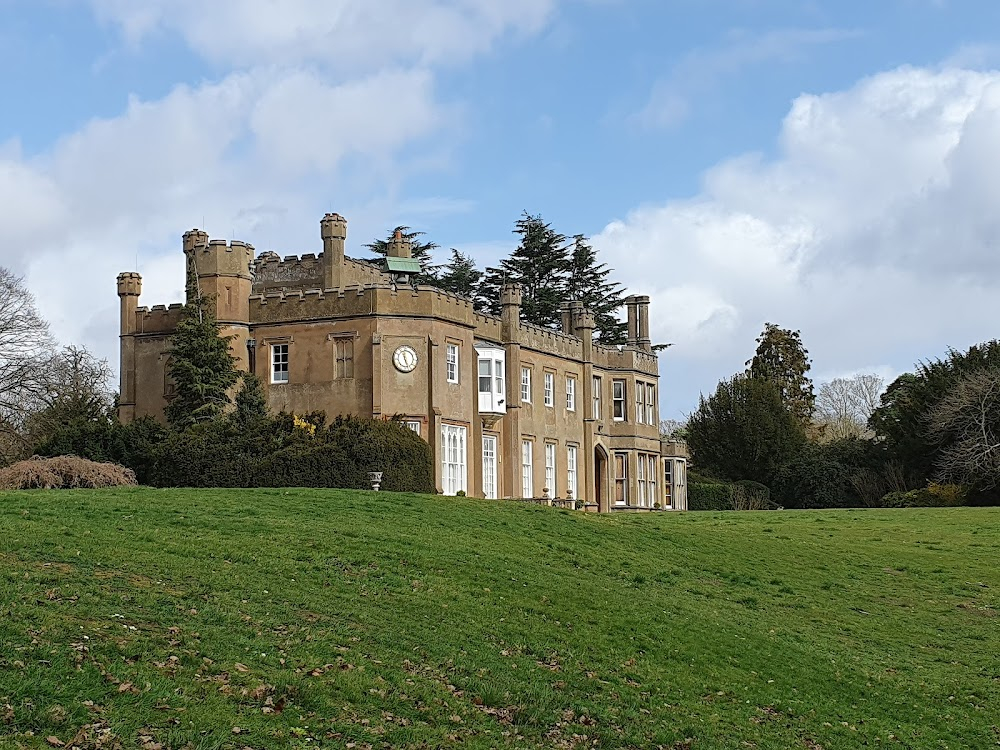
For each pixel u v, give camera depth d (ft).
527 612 70.79
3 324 191.62
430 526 94.27
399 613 65.10
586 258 278.87
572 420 199.41
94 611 53.98
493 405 169.37
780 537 124.67
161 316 165.17
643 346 222.89
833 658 74.13
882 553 115.55
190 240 168.96
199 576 64.49
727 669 67.31
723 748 54.80
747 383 256.93
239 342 157.38
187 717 45.06
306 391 155.74
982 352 227.20
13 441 188.75
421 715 50.90
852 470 241.14
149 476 136.87
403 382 154.10
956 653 80.43
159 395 163.94
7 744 40.11
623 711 56.95
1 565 59.47
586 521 110.73
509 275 275.18
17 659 46.39
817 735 59.62
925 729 63.46
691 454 262.88
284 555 73.36
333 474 130.72
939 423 210.18
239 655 52.47
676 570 93.25
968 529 138.10
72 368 209.36
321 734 46.60
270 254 181.78
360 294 154.81
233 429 136.98
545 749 50.31
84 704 44.09
